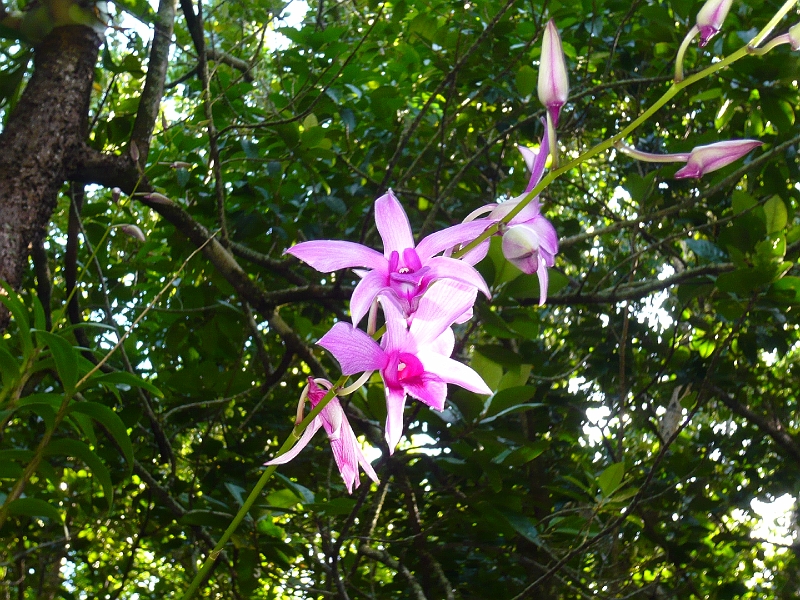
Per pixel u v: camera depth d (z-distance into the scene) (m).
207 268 0.90
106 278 0.95
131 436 0.98
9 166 0.55
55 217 1.17
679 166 0.83
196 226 0.76
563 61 0.34
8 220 0.54
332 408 0.34
